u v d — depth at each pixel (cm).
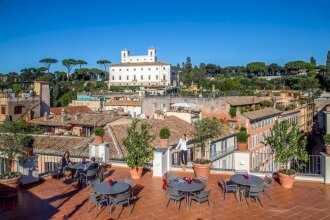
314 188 1281
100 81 15300
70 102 8981
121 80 15738
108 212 1062
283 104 6359
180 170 1541
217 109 4938
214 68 16175
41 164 2519
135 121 1452
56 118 4325
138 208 1097
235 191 1234
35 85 6188
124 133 2797
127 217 1026
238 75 14750
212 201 1152
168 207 1105
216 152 2950
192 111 4153
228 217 1022
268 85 10775
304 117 7019
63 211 1068
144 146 1423
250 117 4350
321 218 1010
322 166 1362
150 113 5919
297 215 1033
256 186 1087
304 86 10619
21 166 1318
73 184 1352
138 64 15575
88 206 1084
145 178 1445
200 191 1070
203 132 1720
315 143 6594
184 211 1071
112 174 1507
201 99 5125
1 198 1171
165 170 1497
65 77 14562
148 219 1012
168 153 1526
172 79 16188
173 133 2892
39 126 4100
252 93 7112
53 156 2497
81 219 1008
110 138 2623
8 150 1226
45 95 6241
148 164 1617
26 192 1246
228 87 9769
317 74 11594
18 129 1293
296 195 1205
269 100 6172
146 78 15475
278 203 1130
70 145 2611
